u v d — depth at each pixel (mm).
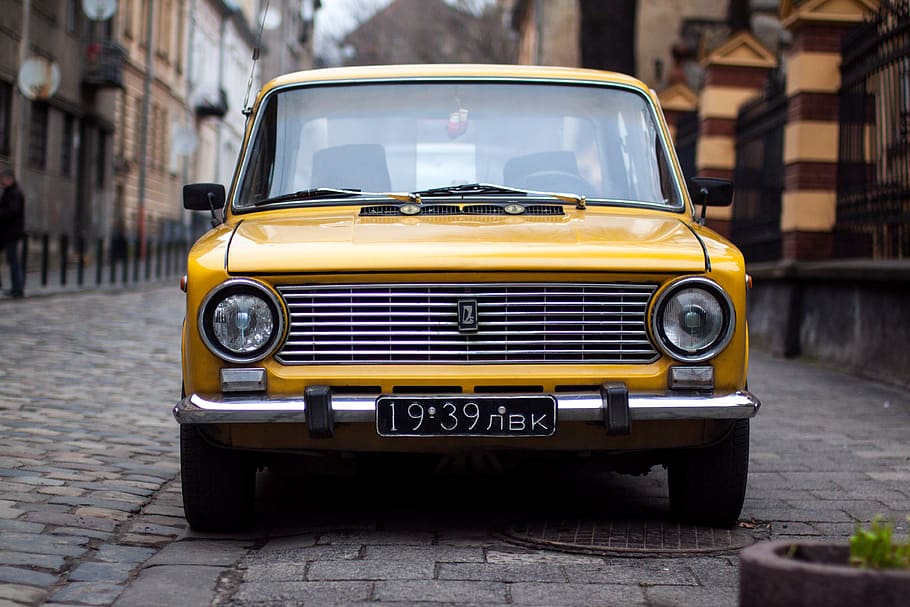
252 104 6660
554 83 6570
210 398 5023
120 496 6191
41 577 4617
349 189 6145
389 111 6422
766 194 17234
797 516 6047
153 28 45250
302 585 4570
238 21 64625
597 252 5113
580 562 4988
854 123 14242
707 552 5180
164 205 49250
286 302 5070
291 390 5020
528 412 4980
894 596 2908
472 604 4336
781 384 12156
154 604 4309
